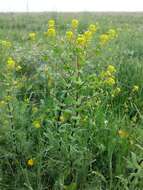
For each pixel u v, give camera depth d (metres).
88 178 3.18
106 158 3.32
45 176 3.22
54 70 3.90
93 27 3.91
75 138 3.27
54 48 3.71
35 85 4.36
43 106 3.60
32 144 3.38
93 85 3.60
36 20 16.06
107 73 3.75
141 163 3.13
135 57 6.88
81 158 3.16
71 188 3.03
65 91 3.52
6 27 13.62
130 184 3.01
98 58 5.23
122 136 3.42
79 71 3.63
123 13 28.12
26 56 5.49
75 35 3.80
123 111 4.10
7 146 3.33
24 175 3.15
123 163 3.22
